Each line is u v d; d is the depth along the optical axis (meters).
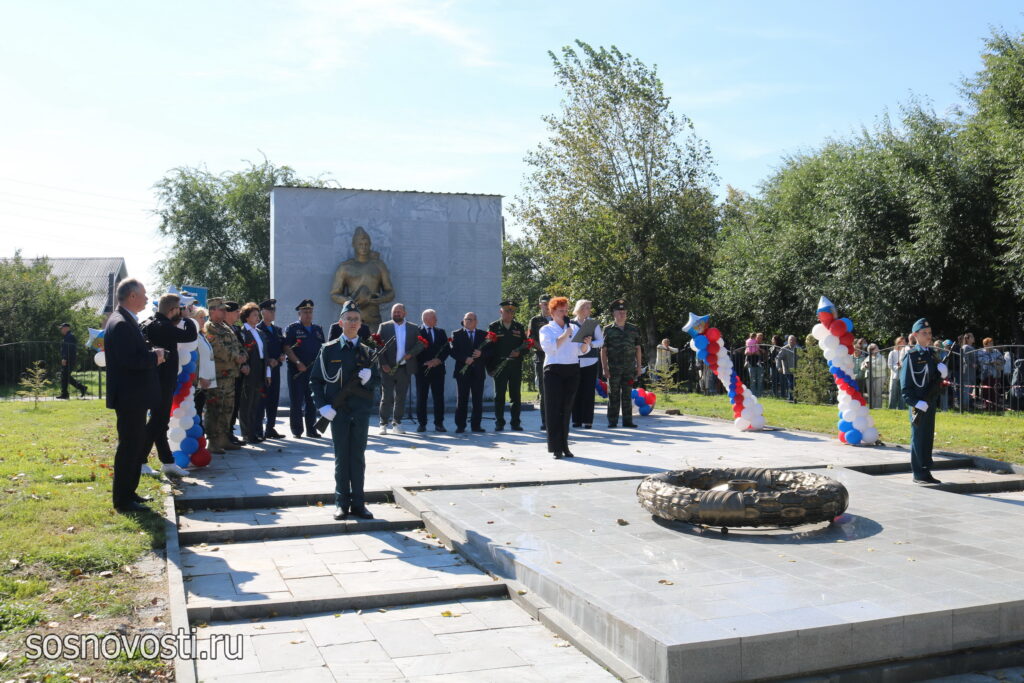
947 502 7.54
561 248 32.69
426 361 13.27
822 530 6.46
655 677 4.07
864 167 26.92
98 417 14.84
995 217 22.70
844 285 27.39
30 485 7.75
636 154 31.67
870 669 4.29
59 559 5.67
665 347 26.00
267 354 12.25
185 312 9.45
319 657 4.50
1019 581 5.06
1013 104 23.27
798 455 10.83
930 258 23.53
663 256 31.72
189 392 9.38
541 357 13.61
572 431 13.69
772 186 36.06
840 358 11.95
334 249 17.42
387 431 13.37
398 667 4.37
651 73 31.39
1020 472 10.20
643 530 6.53
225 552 6.48
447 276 18.06
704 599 4.75
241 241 44.19
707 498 6.30
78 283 61.88
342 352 7.36
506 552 5.88
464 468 9.55
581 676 4.27
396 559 6.28
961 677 4.38
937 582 5.05
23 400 19.61
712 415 16.97
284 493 8.05
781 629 4.22
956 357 18.69
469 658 4.50
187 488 8.30
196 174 43.97
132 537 6.33
